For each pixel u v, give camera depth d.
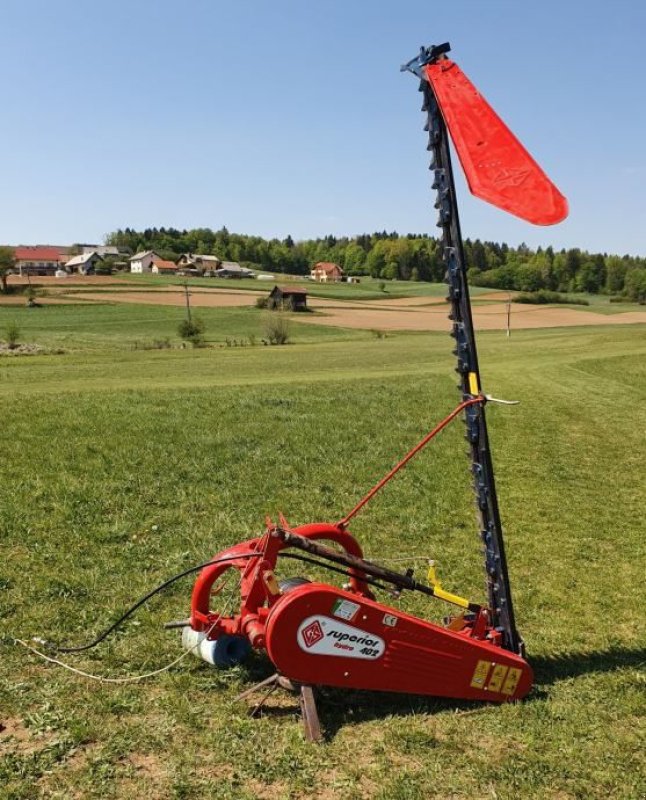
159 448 13.71
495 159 4.93
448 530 10.53
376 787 4.63
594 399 27.86
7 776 4.59
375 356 54.31
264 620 5.35
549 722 5.52
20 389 25.05
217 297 132.75
